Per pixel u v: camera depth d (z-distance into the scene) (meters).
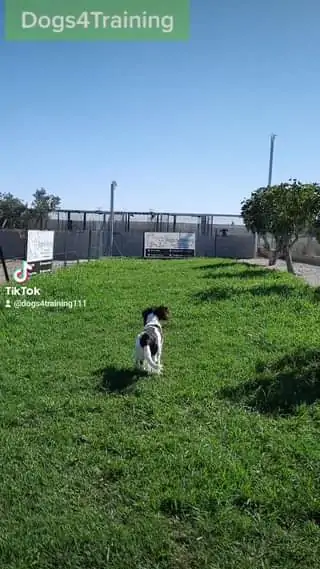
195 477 3.26
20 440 3.89
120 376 5.59
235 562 2.50
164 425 4.18
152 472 3.36
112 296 11.77
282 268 23.11
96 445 3.79
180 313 9.44
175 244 31.62
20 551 2.58
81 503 3.03
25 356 6.54
